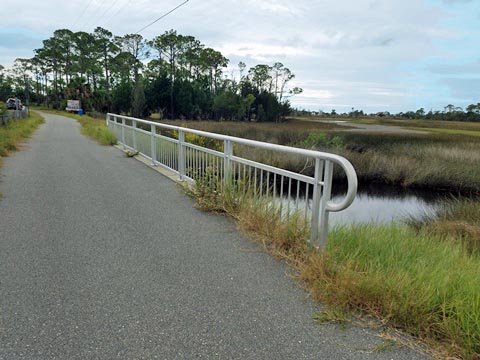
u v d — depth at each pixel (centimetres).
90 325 241
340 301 263
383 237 401
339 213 1011
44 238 399
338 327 242
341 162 295
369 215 993
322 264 302
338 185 1353
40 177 723
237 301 274
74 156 1027
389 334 234
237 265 338
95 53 7838
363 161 1667
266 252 368
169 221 466
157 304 269
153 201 559
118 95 6338
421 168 1530
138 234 418
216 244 390
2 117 2030
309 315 256
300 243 360
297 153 344
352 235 380
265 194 439
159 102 6412
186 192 595
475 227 752
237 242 396
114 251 367
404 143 2519
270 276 316
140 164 897
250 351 218
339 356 214
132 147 1097
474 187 1440
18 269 322
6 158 963
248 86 8081
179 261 346
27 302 268
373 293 257
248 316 254
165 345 222
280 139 2773
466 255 469
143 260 347
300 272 322
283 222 389
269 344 225
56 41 8181
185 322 247
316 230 341
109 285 296
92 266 332
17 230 422
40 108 7700
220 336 232
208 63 8250
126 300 274
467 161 1706
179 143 691
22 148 1195
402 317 242
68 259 346
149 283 301
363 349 220
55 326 239
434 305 245
